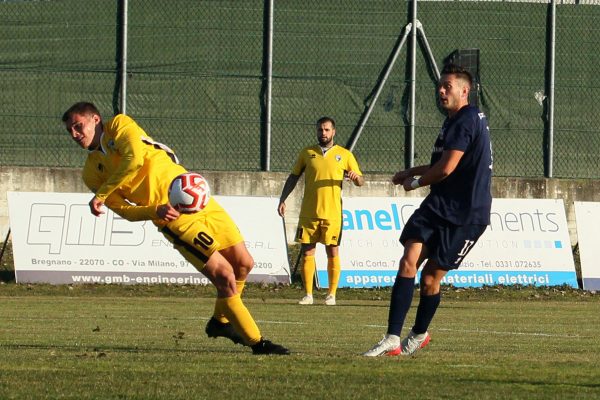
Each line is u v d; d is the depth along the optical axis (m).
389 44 52.06
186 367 17.19
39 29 49.88
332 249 39.09
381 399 14.23
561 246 47.12
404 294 20.05
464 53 52.66
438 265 20.11
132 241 44.09
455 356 20.00
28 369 16.78
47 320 29.47
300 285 45.09
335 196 39.12
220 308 19.80
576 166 53.78
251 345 19.80
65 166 50.09
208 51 50.88
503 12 53.00
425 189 52.09
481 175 19.75
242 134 51.22
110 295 41.56
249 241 45.03
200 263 19.58
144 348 21.62
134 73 50.44
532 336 26.42
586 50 53.78
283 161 51.41
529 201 47.41
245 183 50.56
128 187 19.62
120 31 50.28
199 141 50.88
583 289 46.22
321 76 51.59
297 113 51.50
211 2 50.81
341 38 51.72
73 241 43.62
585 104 53.81
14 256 42.97
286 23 51.38
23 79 49.78
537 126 53.44
